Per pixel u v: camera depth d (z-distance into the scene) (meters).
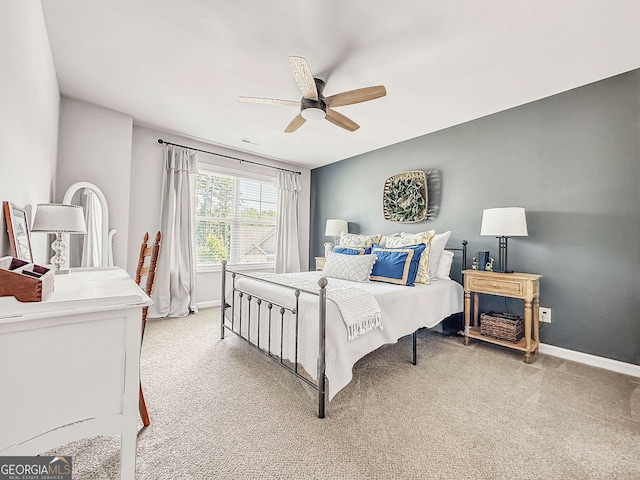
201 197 4.10
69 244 2.73
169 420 1.57
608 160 2.34
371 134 3.59
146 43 2.01
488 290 2.67
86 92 2.70
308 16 1.72
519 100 2.71
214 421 1.56
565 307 2.52
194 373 2.12
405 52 2.04
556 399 1.84
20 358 0.74
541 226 2.66
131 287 1.07
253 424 1.54
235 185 4.43
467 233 3.19
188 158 3.79
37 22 1.63
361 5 1.63
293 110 2.99
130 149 3.17
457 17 1.71
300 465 1.26
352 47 1.99
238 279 2.77
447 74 2.30
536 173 2.70
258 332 2.26
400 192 3.74
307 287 2.17
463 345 2.83
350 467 1.26
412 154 3.72
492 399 1.83
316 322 1.72
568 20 1.73
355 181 4.50
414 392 1.91
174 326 3.23
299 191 5.12
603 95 2.36
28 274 0.87
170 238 3.58
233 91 2.64
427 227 3.56
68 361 0.80
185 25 1.83
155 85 2.55
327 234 4.38
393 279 2.68
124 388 0.88
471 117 3.09
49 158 2.24
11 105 1.24
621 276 2.27
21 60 1.36
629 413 1.69
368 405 1.75
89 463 1.27
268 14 1.71
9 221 1.21
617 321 2.28
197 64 2.24
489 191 3.02
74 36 1.95
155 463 1.26
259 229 4.70
